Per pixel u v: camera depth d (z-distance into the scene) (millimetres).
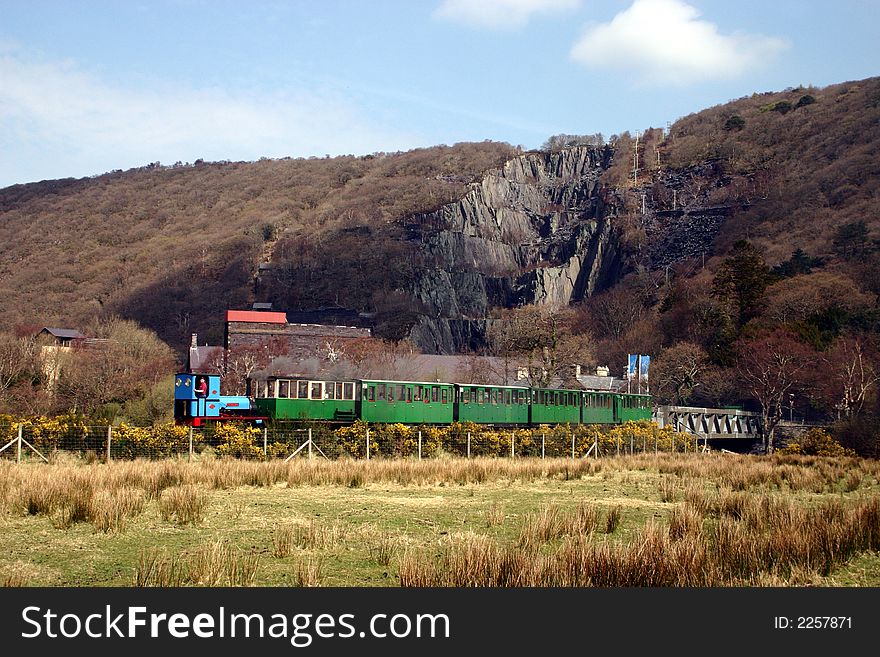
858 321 111250
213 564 14789
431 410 58094
